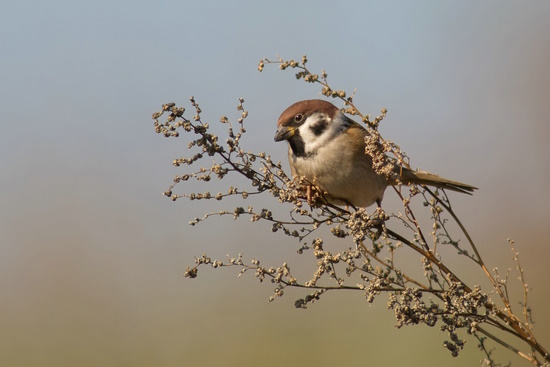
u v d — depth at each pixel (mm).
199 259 5965
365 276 5930
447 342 5789
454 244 6016
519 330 5703
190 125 6270
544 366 5566
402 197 6230
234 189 6371
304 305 5961
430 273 5941
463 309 5703
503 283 5816
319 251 5988
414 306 5754
